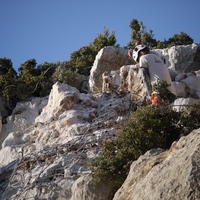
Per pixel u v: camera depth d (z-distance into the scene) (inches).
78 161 513.7
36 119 629.0
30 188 501.0
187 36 932.6
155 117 469.4
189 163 318.0
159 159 375.9
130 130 456.1
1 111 726.5
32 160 539.5
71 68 828.0
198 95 643.5
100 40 882.8
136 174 378.0
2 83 760.3
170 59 764.6
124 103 610.5
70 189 486.6
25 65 822.5
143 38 922.1
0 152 608.4
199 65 762.2
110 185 430.6
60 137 578.6
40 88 766.5
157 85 543.8
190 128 467.5
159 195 313.6
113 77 666.2
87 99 628.4
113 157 443.8
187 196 304.2
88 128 540.1
